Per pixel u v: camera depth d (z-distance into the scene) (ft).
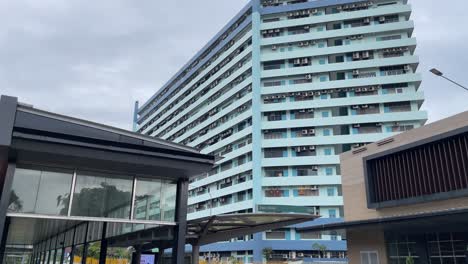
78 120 41.32
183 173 43.83
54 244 95.55
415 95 184.65
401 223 56.13
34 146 34.63
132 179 43.39
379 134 182.91
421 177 60.64
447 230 60.18
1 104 33.50
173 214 44.57
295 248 172.35
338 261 162.71
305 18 212.64
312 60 205.98
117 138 43.11
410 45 193.26
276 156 192.85
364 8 208.44
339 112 193.77
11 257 130.11
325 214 177.47
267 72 207.31
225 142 216.13
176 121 276.62
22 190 37.27
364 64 195.11
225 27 248.11
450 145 56.65
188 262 97.45
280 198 183.01
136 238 58.44
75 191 39.78
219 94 238.48
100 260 59.82
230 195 205.26
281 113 199.93
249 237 183.62
